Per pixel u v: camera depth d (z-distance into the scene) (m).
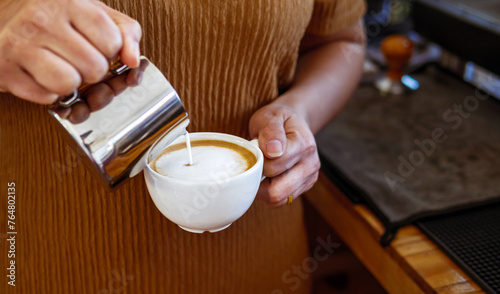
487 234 0.70
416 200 0.76
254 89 0.62
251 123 0.59
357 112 1.04
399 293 0.69
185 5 0.52
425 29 1.20
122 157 0.42
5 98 0.55
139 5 0.50
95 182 0.56
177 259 0.62
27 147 0.56
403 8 1.44
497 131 0.96
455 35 1.07
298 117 0.58
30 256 0.61
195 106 0.58
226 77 0.58
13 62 0.38
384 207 0.75
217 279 0.65
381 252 0.72
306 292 0.78
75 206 0.57
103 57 0.39
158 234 0.60
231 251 0.65
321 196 0.88
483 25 0.97
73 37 0.38
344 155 0.89
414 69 1.20
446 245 0.68
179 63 0.55
